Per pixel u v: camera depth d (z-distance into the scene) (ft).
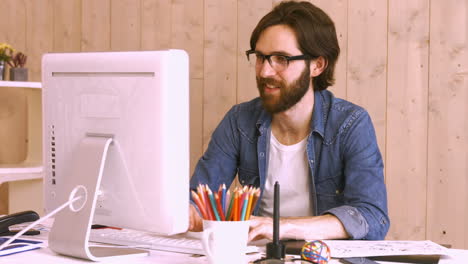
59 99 4.35
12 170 8.89
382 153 8.98
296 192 6.11
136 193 3.97
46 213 4.53
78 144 4.25
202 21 10.07
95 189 4.01
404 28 8.82
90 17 10.99
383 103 8.96
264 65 5.63
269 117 6.20
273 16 5.73
